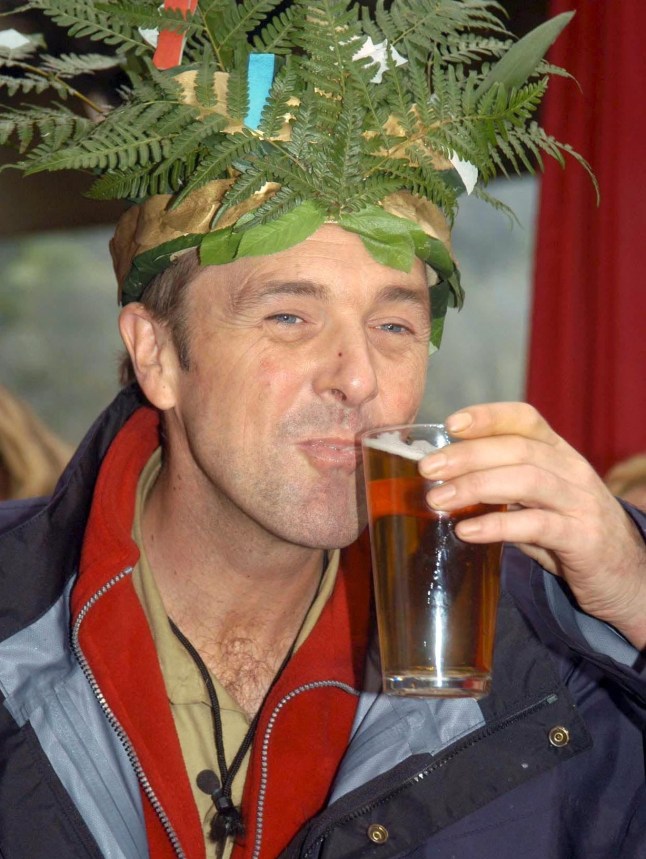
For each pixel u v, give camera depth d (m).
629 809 1.70
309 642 1.79
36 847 1.56
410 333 1.73
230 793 1.70
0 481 3.78
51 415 7.98
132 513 1.83
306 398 1.62
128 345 1.85
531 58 1.70
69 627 1.76
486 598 1.36
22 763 1.61
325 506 1.62
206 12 1.66
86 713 1.67
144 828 1.63
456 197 1.80
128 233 1.85
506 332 7.16
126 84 1.93
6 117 1.69
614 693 1.79
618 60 3.40
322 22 1.60
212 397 1.68
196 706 1.75
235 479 1.65
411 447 1.37
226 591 1.79
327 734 1.77
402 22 1.70
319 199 1.62
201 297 1.71
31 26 2.53
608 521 1.47
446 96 1.67
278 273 1.62
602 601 1.54
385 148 1.66
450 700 1.71
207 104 1.63
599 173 3.44
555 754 1.68
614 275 3.41
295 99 1.65
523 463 1.39
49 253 7.95
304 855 1.60
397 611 1.35
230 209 1.65
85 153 1.59
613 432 3.41
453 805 1.65
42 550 1.78
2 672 1.67
